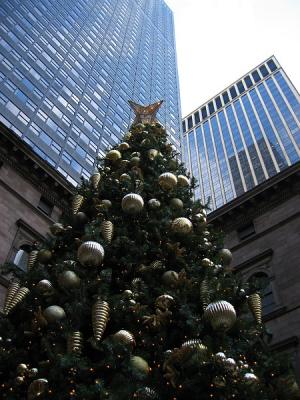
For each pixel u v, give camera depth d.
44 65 61.31
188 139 154.50
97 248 11.41
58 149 51.19
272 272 23.92
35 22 67.31
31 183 30.92
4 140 30.09
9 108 48.88
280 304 21.95
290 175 27.44
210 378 8.92
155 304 10.81
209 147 141.62
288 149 115.31
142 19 118.44
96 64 76.12
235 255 26.84
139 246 12.80
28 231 27.66
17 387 9.57
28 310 11.98
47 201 31.38
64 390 8.79
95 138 59.56
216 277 11.70
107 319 9.98
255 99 143.50
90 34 82.50
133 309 10.40
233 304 11.70
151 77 96.06
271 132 125.12
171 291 10.77
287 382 10.12
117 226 13.81
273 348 19.67
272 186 27.95
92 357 10.62
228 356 9.57
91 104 64.94
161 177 15.30
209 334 10.18
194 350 9.08
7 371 10.27
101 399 8.04
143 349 10.26
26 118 50.16
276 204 27.84
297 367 18.52
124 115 71.56
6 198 28.05
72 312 9.91
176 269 12.65
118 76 81.06
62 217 16.39
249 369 9.90
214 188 124.31
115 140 63.41
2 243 25.41
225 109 151.62
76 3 87.12
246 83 154.00
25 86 54.28
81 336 9.88
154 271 12.28
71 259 12.61
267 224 27.23
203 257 13.89
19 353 10.31
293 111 125.81
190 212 15.40
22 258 26.38
